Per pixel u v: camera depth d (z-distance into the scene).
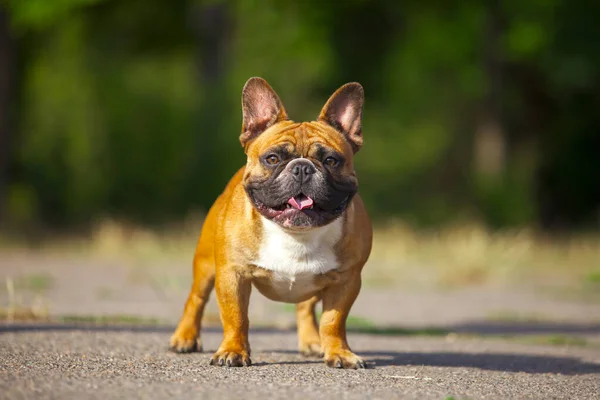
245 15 21.64
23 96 23.36
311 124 5.24
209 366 4.87
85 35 23.05
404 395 4.09
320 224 4.84
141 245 15.36
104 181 23.50
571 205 24.48
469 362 5.69
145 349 5.56
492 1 20.02
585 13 19.53
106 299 9.33
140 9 23.41
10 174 21.55
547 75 21.11
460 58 21.41
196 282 5.64
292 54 21.78
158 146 24.48
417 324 8.66
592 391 4.63
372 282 12.60
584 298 11.49
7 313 7.14
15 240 17.06
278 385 4.22
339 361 4.98
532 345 7.15
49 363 4.69
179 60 26.88
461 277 13.00
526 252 15.49
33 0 18.19
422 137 24.67
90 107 23.77
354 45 22.58
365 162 24.36
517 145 24.36
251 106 5.35
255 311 8.80
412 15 21.53
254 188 4.96
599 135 24.09
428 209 22.36
